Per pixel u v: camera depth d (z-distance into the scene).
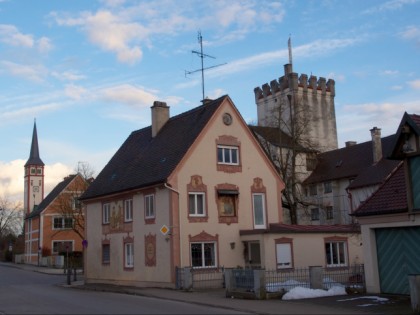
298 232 29.23
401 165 22.16
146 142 36.38
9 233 111.81
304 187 60.09
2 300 22.95
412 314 15.80
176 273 27.73
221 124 31.44
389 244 20.97
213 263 29.52
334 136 70.75
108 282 34.16
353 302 18.97
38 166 129.00
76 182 65.88
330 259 30.09
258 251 30.73
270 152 44.44
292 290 21.16
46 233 68.25
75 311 18.00
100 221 35.66
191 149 29.86
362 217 21.70
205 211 29.77
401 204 20.16
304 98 68.94
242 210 31.20
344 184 56.28
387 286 20.98
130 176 33.44
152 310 18.25
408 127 19.23
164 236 28.97
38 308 19.25
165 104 36.28
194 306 19.84
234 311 18.08
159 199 29.72
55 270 56.03
